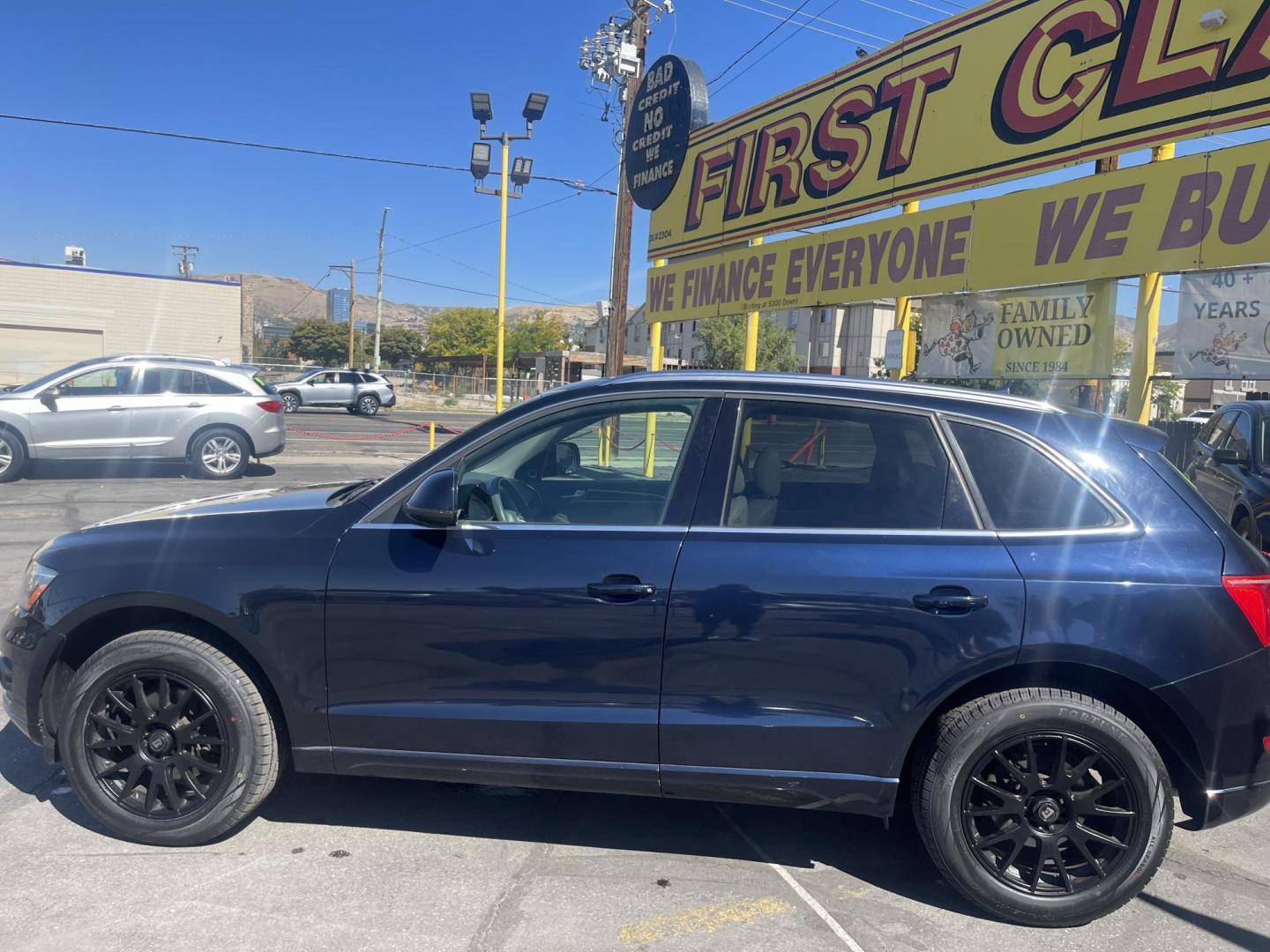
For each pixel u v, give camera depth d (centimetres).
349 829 361
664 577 314
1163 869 355
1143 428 338
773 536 318
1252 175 694
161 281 4453
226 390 1388
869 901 323
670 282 1548
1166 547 308
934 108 991
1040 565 304
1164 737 311
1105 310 832
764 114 1280
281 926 294
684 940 295
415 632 324
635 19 1855
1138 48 777
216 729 337
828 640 308
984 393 342
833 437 332
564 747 324
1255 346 708
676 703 316
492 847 350
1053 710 302
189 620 343
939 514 316
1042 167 868
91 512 1045
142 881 318
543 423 343
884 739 309
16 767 406
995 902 308
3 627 365
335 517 340
